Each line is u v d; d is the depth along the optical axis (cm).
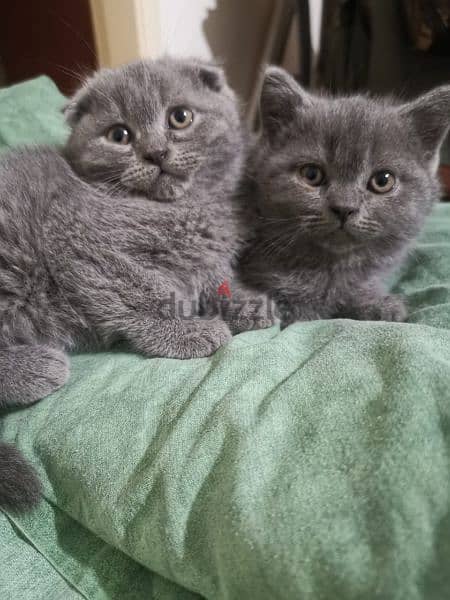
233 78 56
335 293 23
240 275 24
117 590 15
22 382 19
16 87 35
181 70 24
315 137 21
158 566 14
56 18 40
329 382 15
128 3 37
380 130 21
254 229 23
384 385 14
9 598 14
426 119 22
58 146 26
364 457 13
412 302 24
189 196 22
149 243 21
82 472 16
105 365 20
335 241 21
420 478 12
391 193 21
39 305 22
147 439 16
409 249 25
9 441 18
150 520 14
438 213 31
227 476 14
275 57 64
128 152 22
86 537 16
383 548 11
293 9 62
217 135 23
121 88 22
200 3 46
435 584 11
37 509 16
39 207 22
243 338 20
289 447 14
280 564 12
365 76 48
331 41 50
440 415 13
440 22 42
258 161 23
